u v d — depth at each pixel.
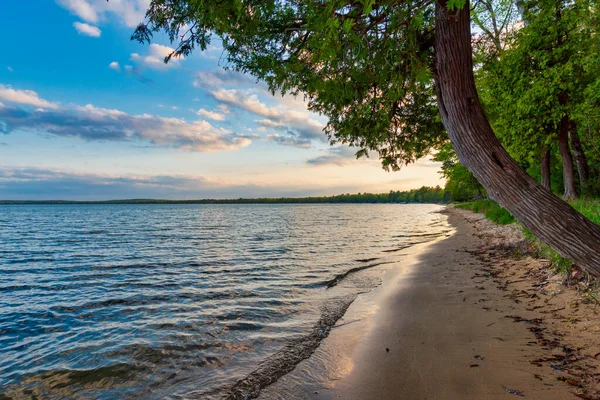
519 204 2.66
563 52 12.30
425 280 8.30
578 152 14.47
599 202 9.09
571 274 5.80
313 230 29.19
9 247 18.86
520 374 3.39
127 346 5.18
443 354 4.10
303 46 3.55
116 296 8.32
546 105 13.07
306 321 6.00
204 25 3.02
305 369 4.14
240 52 3.66
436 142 5.42
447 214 54.19
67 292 8.89
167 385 4.00
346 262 12.39
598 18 10.62
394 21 2.86
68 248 18.36
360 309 6.52
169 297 8.05
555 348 3.83
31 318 6.81
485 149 2.73
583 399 2.85
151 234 26.70
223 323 6.04
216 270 11.40
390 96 3.44
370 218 51.69
